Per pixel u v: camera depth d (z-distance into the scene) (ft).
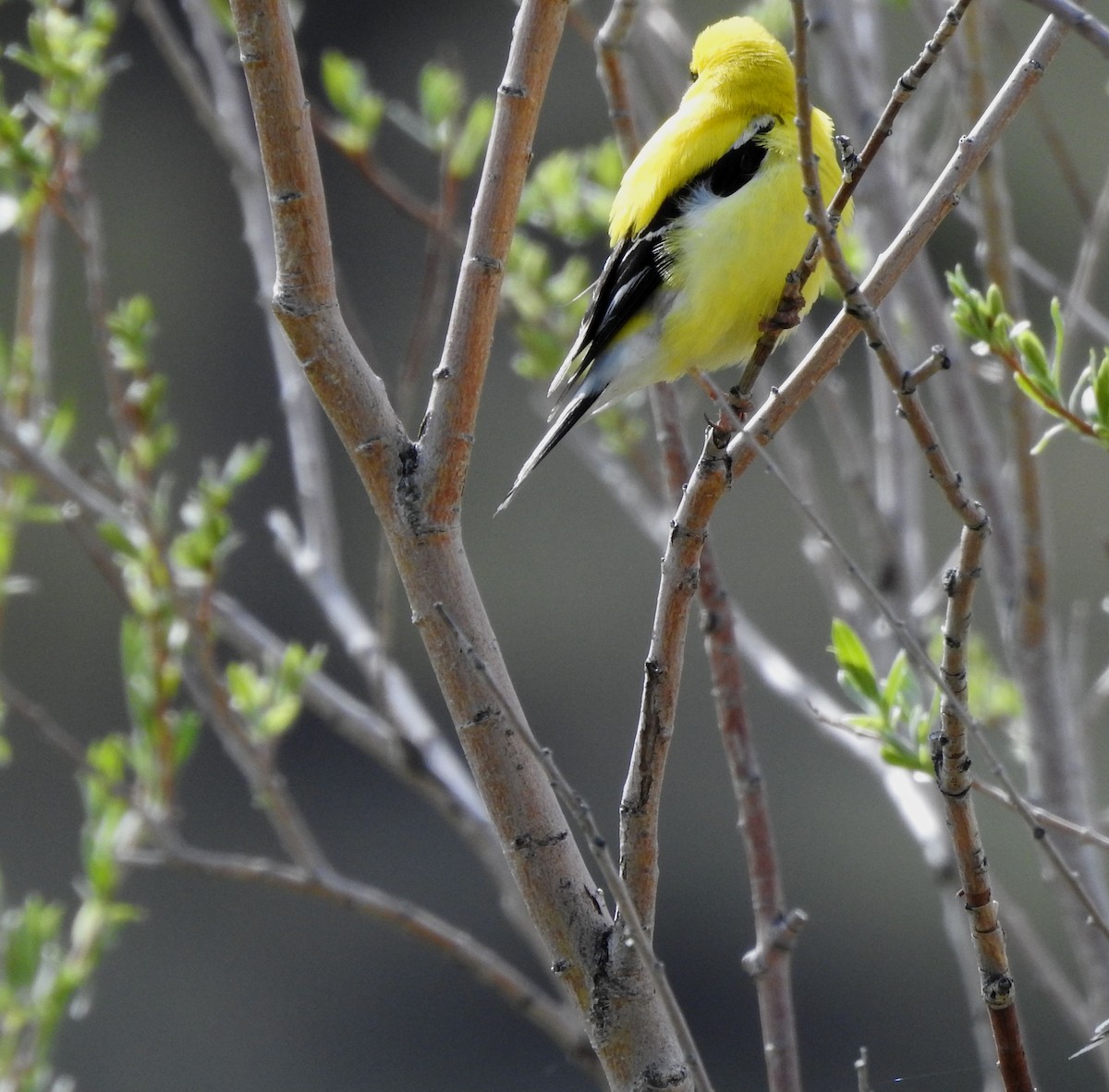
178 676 30.99
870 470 52.54
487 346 17.85
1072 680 31.09
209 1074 63.10
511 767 17.48
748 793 24.68
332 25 71.36
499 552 67.87
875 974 61.05
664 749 17.65
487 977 28.27
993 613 58.65
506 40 71.41
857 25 37.17
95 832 32.42
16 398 34.60
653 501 38.45
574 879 17.57
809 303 24.97
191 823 65.62
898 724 22.75
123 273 70.23
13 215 33.68
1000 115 17.78
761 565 65.67
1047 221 60.18
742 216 27.81
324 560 35.12
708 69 29.30
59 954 31.99
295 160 17.29
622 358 28.99
